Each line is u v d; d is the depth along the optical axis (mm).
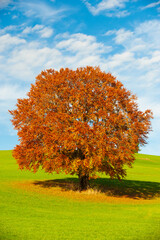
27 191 23938
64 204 19406
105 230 12016
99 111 22688
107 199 23172
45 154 24438
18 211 15742
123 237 10945
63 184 29969
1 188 24703
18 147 24672
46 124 23609
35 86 27328
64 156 23047
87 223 13383
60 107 24266
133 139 23125
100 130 22078
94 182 33906
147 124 24047
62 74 26234
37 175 38844
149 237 11008
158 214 16594
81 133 21406
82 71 26078
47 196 22203
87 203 20547
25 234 10898
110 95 23469
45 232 11320
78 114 23484
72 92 23953
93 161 21656
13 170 42531
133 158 24688
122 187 31391
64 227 12320
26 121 25016
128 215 16094
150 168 56312
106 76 25875
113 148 22188
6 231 11195
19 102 26328
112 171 24969
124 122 23188
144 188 31469
